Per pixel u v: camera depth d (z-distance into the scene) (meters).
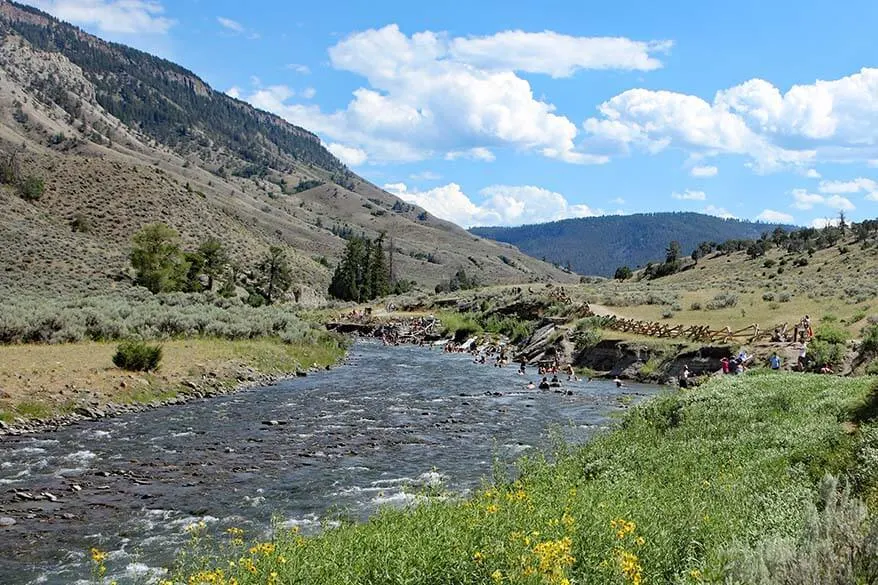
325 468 18.19
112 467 17.53
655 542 7.84
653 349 43.72
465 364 51.00
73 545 12.04
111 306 46.34
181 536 12.57
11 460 17.86
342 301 116.50
